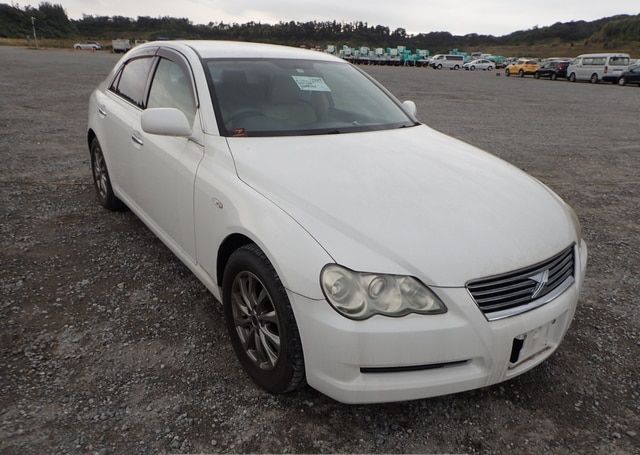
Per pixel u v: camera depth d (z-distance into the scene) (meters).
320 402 2.42
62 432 2.16
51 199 5.08
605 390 2.61
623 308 3.46
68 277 3.49
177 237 3.17
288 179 2.40
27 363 2.59
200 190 2.72
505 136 10.48
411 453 2.16
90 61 32.16
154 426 2.22
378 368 2.01
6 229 4.25
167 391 2.45
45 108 11.27
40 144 7.61
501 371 2.14
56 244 4.01
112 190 4.48
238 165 2.59
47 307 3.11
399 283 1.97
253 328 2.45
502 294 2.11
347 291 1.96
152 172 3.34
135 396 2.40
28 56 37.03
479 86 26.50
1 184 5.52
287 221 2.17
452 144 3.30
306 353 2.09
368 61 62.53
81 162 6.63
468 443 2.23
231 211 2.43
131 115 3.81
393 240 2.06
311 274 2.00
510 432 2.30
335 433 2.24
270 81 3.29
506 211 2.40
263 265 2.24
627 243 4.69
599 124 13.05
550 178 7.07
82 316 3.04
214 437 2.18
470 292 2.03
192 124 3.01
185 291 3.38
